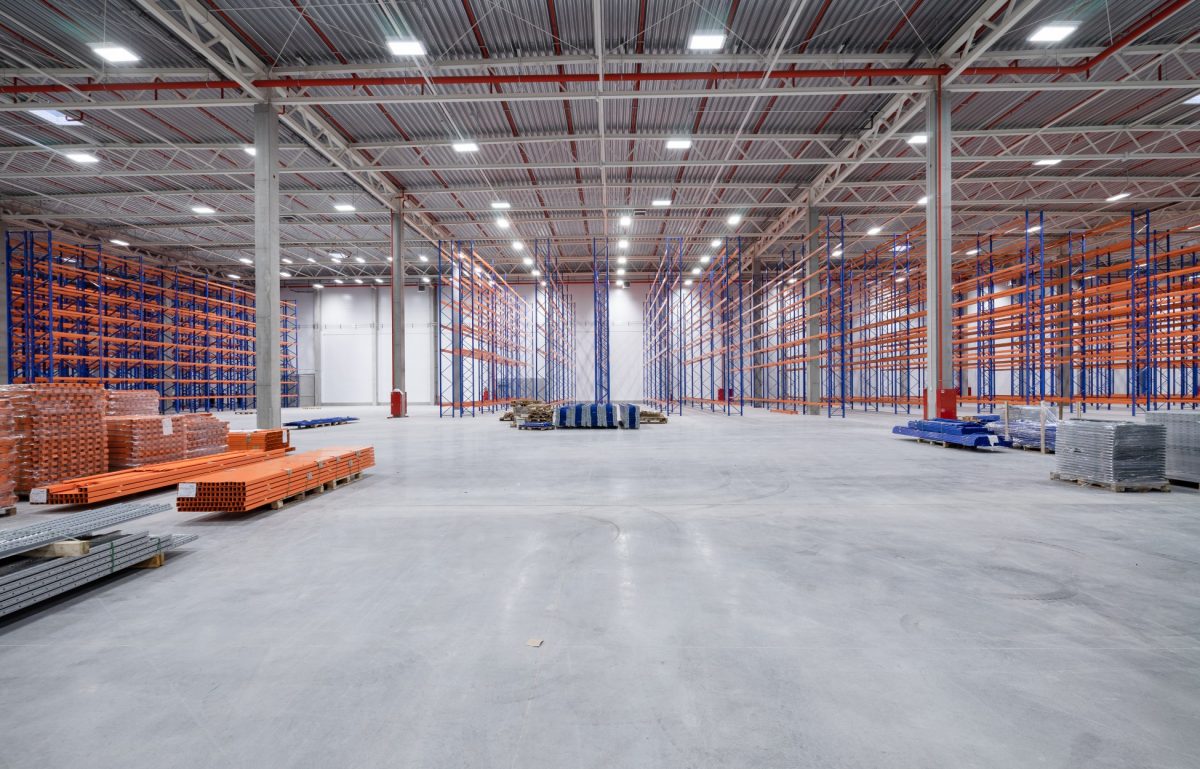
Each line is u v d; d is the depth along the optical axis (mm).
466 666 2539
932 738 2004
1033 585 3512
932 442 11391
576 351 33469
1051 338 18094
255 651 2721
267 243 11719
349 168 15828
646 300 32344
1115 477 6410
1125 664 2539
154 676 2496
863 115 14258
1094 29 10758
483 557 4145
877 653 2639
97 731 2096
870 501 5957
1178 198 19375
